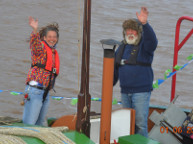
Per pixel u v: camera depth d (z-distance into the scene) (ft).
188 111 33.24
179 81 66.59
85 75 25.23
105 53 24.58
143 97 29.30
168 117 30.22
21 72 68.33
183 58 79.00
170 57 79.36
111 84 24.88
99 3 131.03
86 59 25.11
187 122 29.43
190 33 35.14
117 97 58.85
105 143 25.48
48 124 31.55
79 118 25.48
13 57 76.13
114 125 27.37
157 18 116.37
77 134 24.73
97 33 96.48
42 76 29.66
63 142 23.02
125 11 123.03
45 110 31.17
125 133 27.71
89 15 24.67
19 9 122.93
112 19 111.86
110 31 99.30
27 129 24.43
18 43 86.94
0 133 24.09
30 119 29.53
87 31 24.72
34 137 23.34
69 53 77.51
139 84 29.14
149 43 27.99
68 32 91.81
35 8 122.83
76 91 59.57
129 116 27.73
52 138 23.15
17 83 63.36
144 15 26.86
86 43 24.91
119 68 29.84
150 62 29.43
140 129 29.63
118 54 29.89
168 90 62.90
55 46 30.83
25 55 77.97
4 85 62.13
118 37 94.63
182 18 35.32
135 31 28.89
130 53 29.35
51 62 29.96
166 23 110.22
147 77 29.22
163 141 29.96
